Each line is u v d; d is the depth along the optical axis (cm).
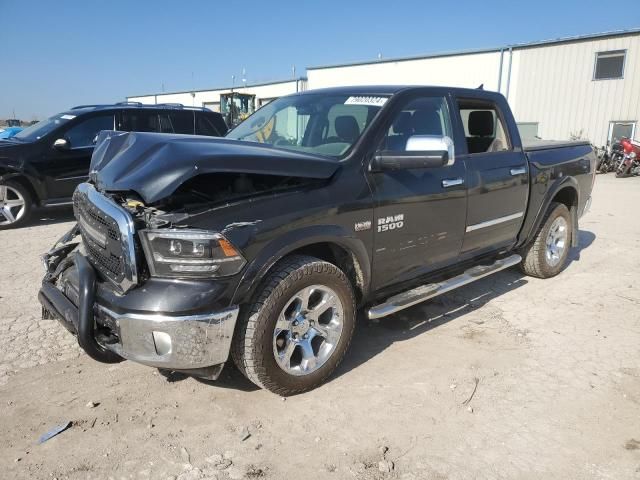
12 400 314
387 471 258
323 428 292
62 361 364
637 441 283
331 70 2978
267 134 415
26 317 438
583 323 440
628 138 1948
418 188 370
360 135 351
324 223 314
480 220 436
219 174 291
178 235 265
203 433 286
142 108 935
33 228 804
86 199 322
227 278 275
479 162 430
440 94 413
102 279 304
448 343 398
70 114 876
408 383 339
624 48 2056
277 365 305
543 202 514
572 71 2203
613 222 884
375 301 385
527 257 545
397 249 366
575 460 268
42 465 260
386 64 2734
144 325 268
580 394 328
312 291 315
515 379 346
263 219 288
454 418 302
